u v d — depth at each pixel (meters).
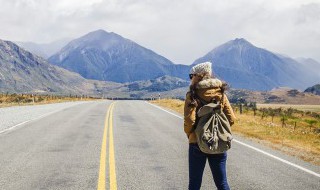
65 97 73.25
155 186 7.14
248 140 13.81
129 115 24.98
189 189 4.81
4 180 7.51
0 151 10.84
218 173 4.74
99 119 21.59
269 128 18.30
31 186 7.07
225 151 4.68
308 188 7.19
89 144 12.20
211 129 4.57
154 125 18.56
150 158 9.90
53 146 11.76
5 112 26.58
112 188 6.99
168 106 38.19
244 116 26.47
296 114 42.09
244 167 9.01
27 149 11.18
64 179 7.62
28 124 18.55
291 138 15.08
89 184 7.26
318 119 35.00
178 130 16.47
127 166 8.89
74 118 22.19
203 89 4.65
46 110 29.75
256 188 7.12
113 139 13.38
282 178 7.95
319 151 11.94
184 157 10.08
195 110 4.64
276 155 10.70
